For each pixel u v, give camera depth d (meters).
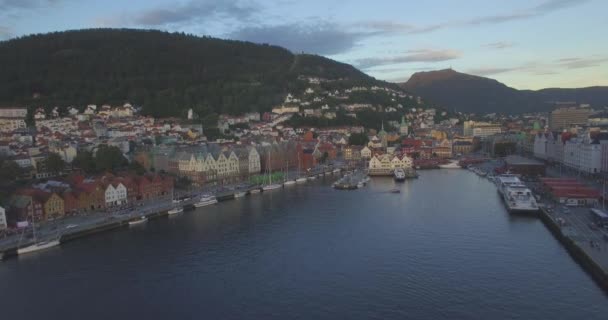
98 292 117.12
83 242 159.50
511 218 184.75
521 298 109.69
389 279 122.25
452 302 108.12
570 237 144.88
